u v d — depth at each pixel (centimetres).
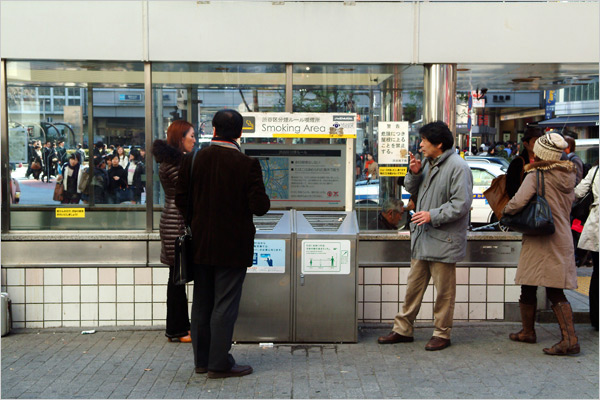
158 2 534
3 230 552
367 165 564
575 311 564
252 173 408
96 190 562
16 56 533
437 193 473
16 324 543
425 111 561
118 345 498
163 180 482
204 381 417
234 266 408
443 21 543
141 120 558
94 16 534
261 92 562
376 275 552
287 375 428
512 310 558
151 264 544
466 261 555
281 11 539
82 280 543
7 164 553
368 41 543
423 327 548
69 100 557
